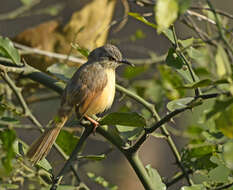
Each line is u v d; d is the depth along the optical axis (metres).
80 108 10.80
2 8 22.70
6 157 6.72
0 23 21.22
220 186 8.12
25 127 9.85
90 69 11.70
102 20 13.73
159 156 20.28
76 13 13.59
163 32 8.55
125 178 17.92
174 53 8.46
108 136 8.41
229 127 5.85
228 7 22.05
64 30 13.63
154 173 8.29
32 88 13.69
